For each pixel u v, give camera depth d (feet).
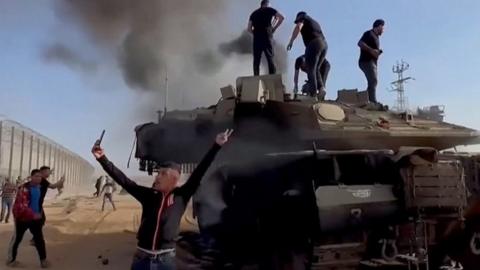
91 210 90.43
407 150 23.59
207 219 31.60
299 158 23.62
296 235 23.26
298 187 23.34
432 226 23.49
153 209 15.89
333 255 22.13
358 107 34.71
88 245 45.75
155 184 16.29
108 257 39.24
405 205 22.35
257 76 31.45
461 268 25.58
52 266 35.32
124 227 61.26
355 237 22.38
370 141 28.96
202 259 28.37
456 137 30.66
